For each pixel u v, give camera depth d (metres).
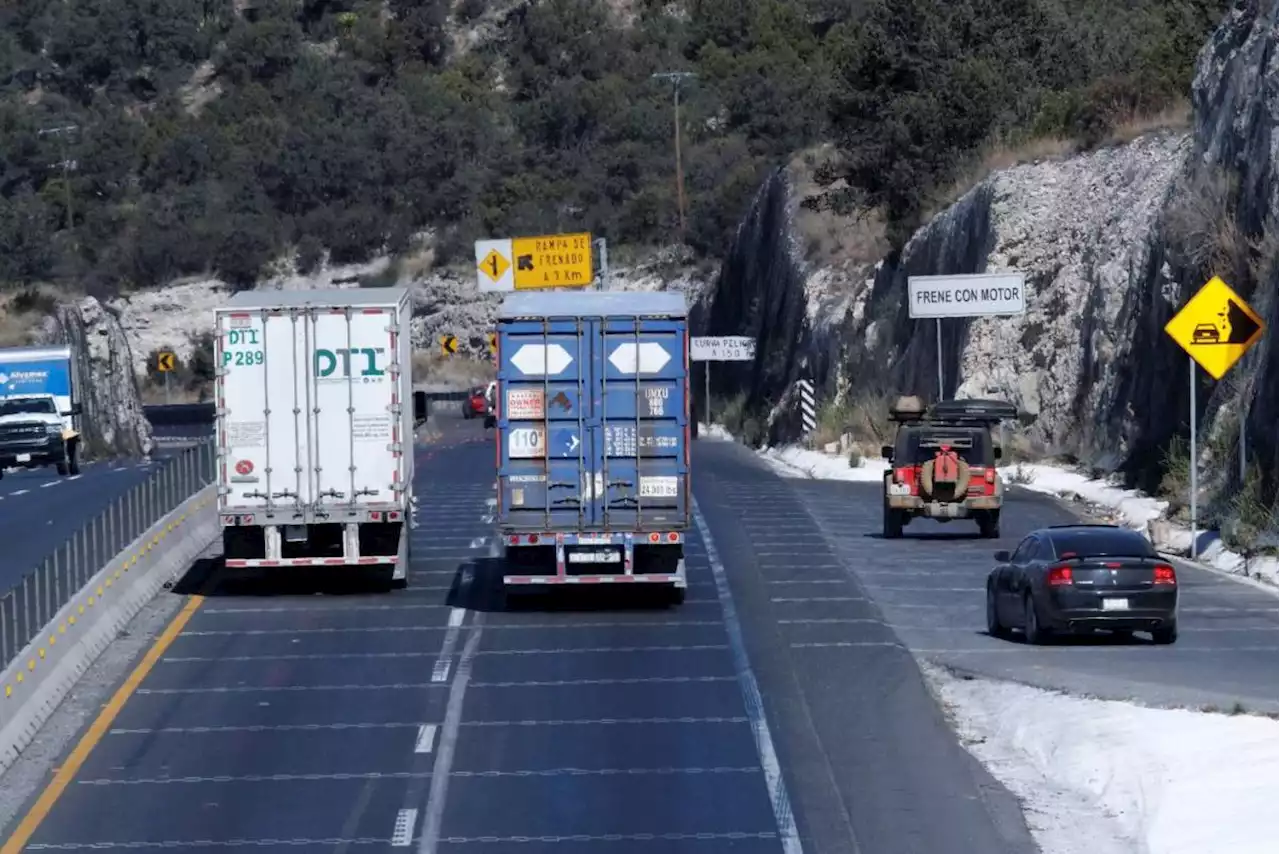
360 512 105.25
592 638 88.62
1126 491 149.88
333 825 54.59
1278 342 117.00
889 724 67.44
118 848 52.62
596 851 50.97
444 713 71.19
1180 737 59.81
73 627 81.19
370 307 105.69
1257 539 110.38
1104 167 197.62
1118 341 172.38
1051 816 54.19
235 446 105.31
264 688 77.19
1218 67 155.50
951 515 130.25
